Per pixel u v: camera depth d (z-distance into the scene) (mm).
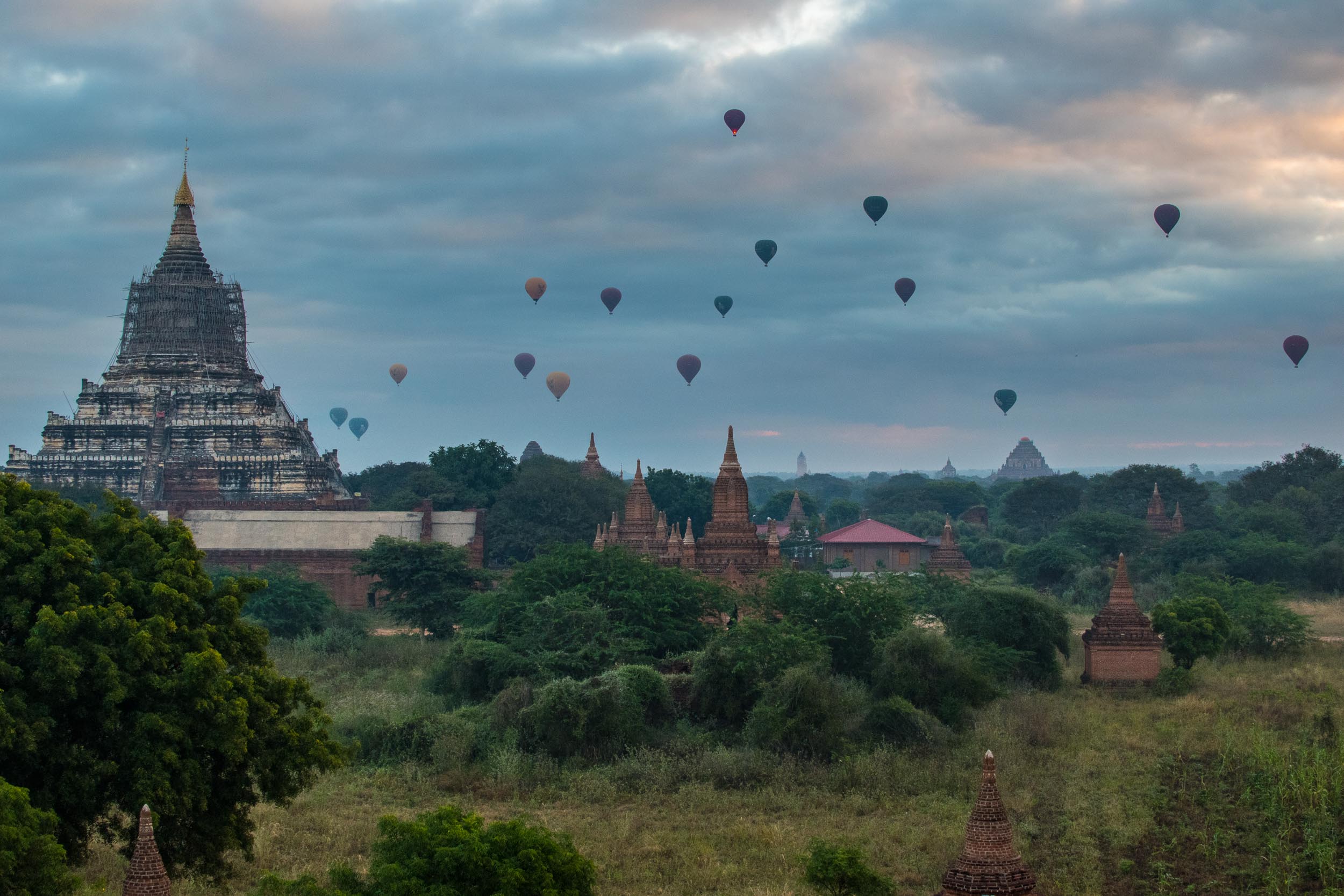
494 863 28875
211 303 184750
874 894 31953
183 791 33250
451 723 53844
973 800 46312
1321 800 42812
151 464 166750
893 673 56281
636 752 52094
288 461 169750
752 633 57625
